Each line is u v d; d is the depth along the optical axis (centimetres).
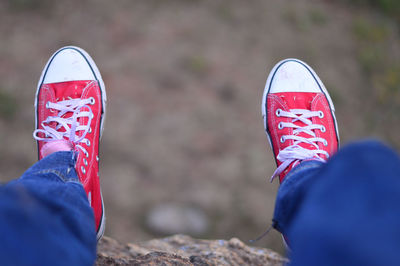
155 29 499
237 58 489
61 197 90
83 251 82
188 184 391
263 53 502
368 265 58
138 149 403
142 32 495
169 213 369
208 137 421
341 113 484
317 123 169
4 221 68
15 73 440
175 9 524
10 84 429
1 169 377
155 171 394
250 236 370
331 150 160
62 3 505
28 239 70
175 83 454
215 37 504
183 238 175
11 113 409
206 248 158
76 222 86
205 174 399
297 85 182
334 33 555
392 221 60
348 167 66
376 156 65
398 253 58
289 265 73
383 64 543
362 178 64
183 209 375
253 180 400
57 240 76
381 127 488
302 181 101
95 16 501
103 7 509
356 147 67
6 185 78
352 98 501
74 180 107
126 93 438
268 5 556
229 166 405
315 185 75
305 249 65
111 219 360
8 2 495
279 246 371
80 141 144
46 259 71
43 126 146
